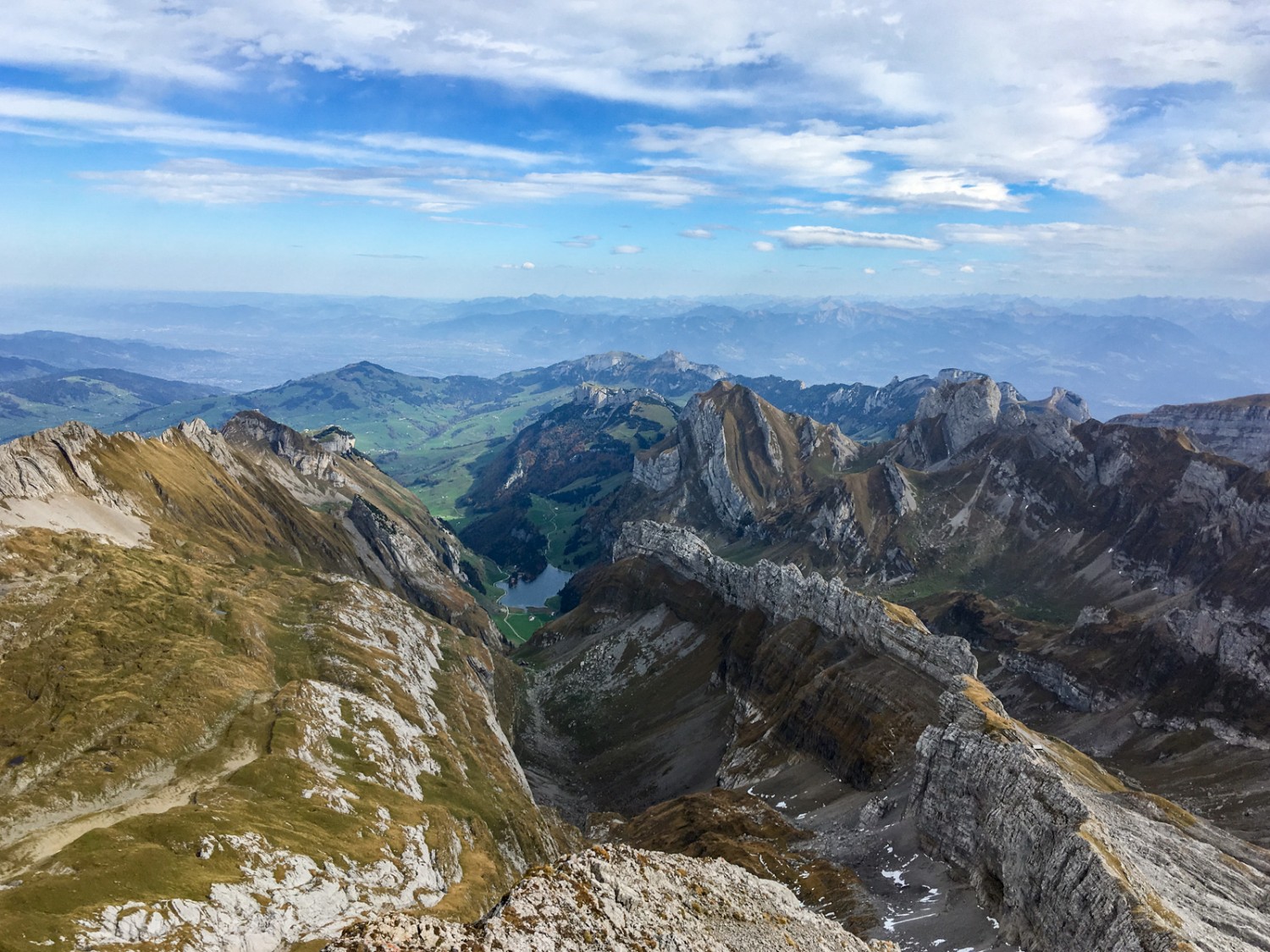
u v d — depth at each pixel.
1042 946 91.00
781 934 73.62
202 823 97.94
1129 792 133.12
